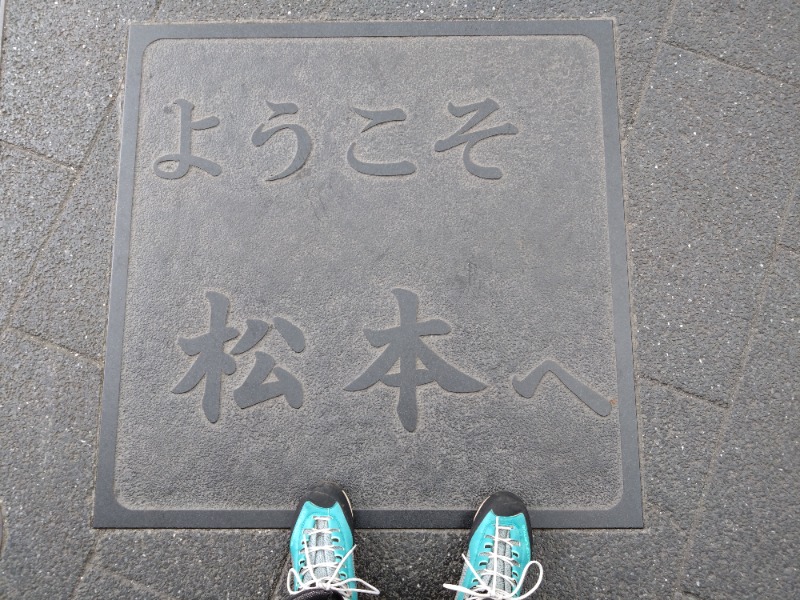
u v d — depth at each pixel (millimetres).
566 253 1133
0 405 1099
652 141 1160
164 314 1126
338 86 1192
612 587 1039
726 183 1144
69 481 1079
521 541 1041
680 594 1032
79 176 1166
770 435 1071
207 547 1064
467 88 1188
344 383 1104
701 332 1103
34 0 1200
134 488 1077
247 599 1051
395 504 1071
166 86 1190
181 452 1087
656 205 1141
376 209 1155
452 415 1091
